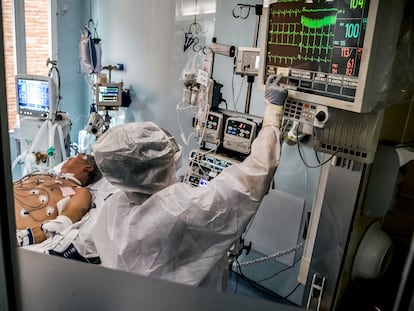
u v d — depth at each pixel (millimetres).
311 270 2111
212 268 1867
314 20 1647
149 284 644
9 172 517
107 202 1995
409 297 449
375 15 1422
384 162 1941
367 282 2348
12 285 557
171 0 3455
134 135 1773
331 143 1872
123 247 1740
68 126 3744
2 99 489
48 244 2105
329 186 1969
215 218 1728
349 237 1959
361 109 1541
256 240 3145
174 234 1708
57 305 592
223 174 1864
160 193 1793
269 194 3012
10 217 533
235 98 3109
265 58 1922
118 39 4070
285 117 1896
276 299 3070
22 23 3883
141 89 3938
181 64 3490
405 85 1740
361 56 1496
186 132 3533
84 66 3887
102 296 613
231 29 3018
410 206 2404
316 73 1688
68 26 4250
